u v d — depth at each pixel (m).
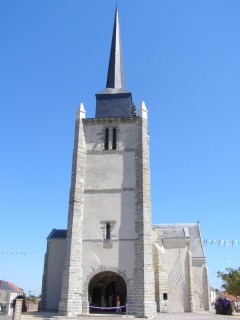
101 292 30.50
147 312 24.34
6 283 60.59
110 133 31.41
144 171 29.02
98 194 29.19
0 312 44.97
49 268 33.41
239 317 27.61
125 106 33.09
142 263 25.89
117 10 40.94
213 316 27.41
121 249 27.11
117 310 27.95
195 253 40.94
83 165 30.36
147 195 28.30
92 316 24.22
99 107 33.38
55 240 34.41
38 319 23.47
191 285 35.12
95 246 27.52
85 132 31.77
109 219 28.17
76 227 27.81
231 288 43.53
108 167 30.09
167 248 36.69
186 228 40.09
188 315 27.89
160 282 30.33
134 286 25.75
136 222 27.55
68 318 23.70
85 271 26.88
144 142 30.22
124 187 29.08
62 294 25.80
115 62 37.06
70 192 29.17
